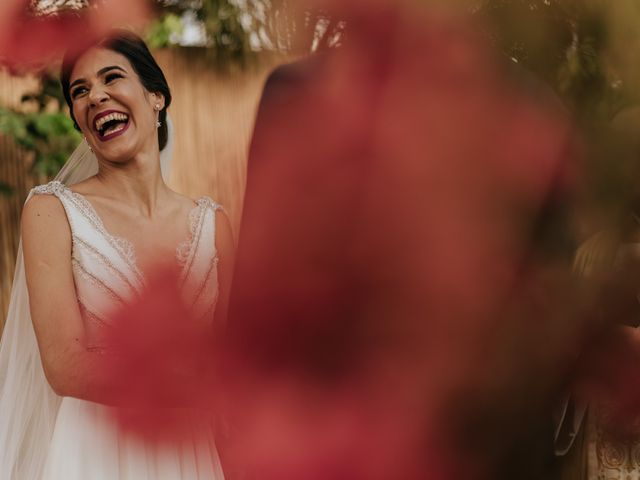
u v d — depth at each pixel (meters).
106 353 0.40
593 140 0.34
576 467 0.44
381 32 0.35
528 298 0.34
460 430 0.34
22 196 3.85
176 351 0.39
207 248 1.65
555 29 0.34
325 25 0.36
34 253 1.78
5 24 0.41
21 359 1.92
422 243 0.34
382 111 0.34
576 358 0.35
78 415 1.69
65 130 3.51
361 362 0.34
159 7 0.41
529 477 0.35
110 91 1.73
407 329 0.34
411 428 0.34
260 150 0.36
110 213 1.77
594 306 0.35
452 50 0.35
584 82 0.34
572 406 0.37
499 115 0.34
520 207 0.34
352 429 0.34
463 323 0.34
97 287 1.72
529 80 0.34
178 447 0.41
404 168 0.34
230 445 0.36
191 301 0.41
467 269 0.34
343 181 0.34
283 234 0.35
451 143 0.34
